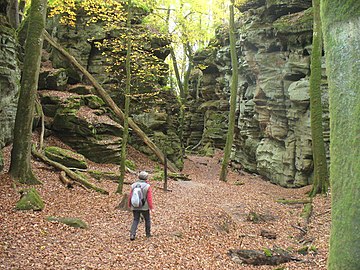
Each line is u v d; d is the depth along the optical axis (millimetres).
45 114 18000
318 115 14344
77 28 21859
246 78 23328
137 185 8469
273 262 7848
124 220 9758
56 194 11047
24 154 11500
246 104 22766
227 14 21500
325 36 2285
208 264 7320
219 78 30188
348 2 2088
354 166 2008
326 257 8008
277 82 19391
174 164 22484
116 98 21641
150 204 8430
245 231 10203
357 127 2008
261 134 22109
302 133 17984
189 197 13602
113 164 17703
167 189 14617
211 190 15602
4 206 8891
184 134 36656
